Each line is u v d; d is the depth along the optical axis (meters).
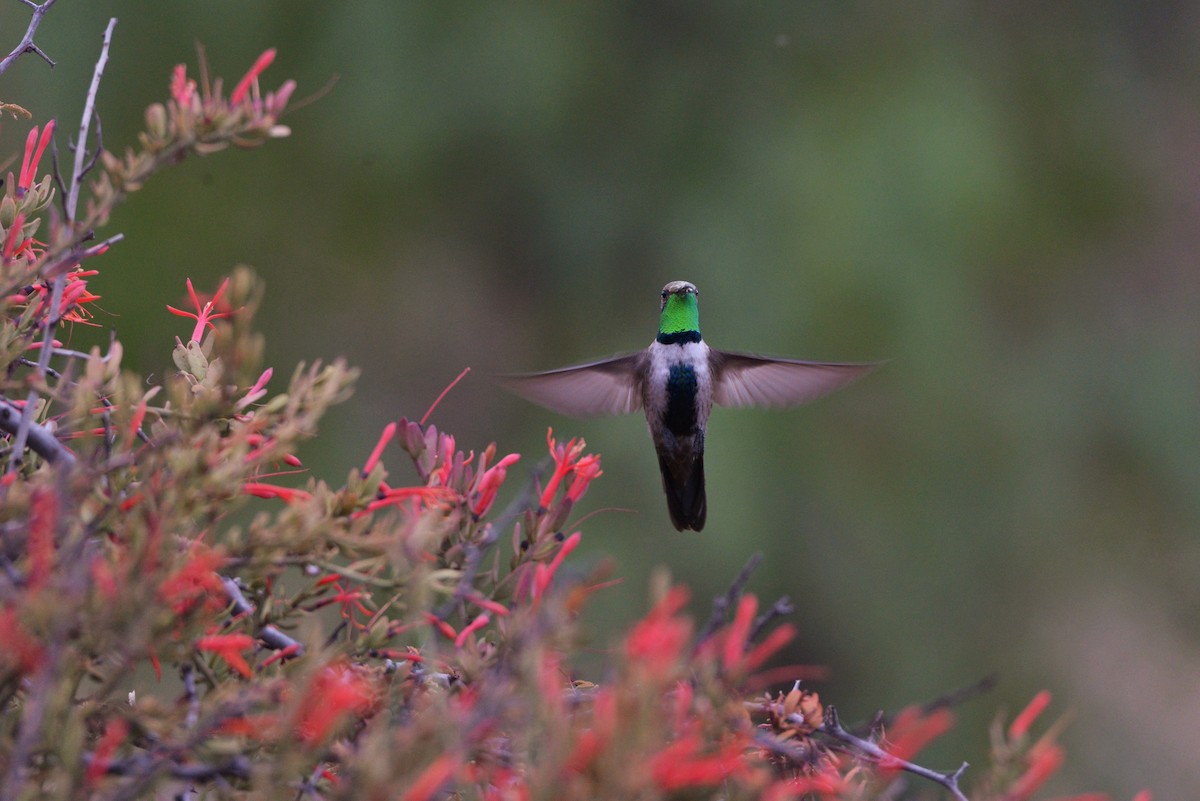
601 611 12.55
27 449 3.21
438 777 2.35
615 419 13.63
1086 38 15.86
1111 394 14.55
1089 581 14.17
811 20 15.25
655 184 14.85
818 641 13.70
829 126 14.41
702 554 13.10
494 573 3.47
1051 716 13.84
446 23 14.37
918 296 13.50
